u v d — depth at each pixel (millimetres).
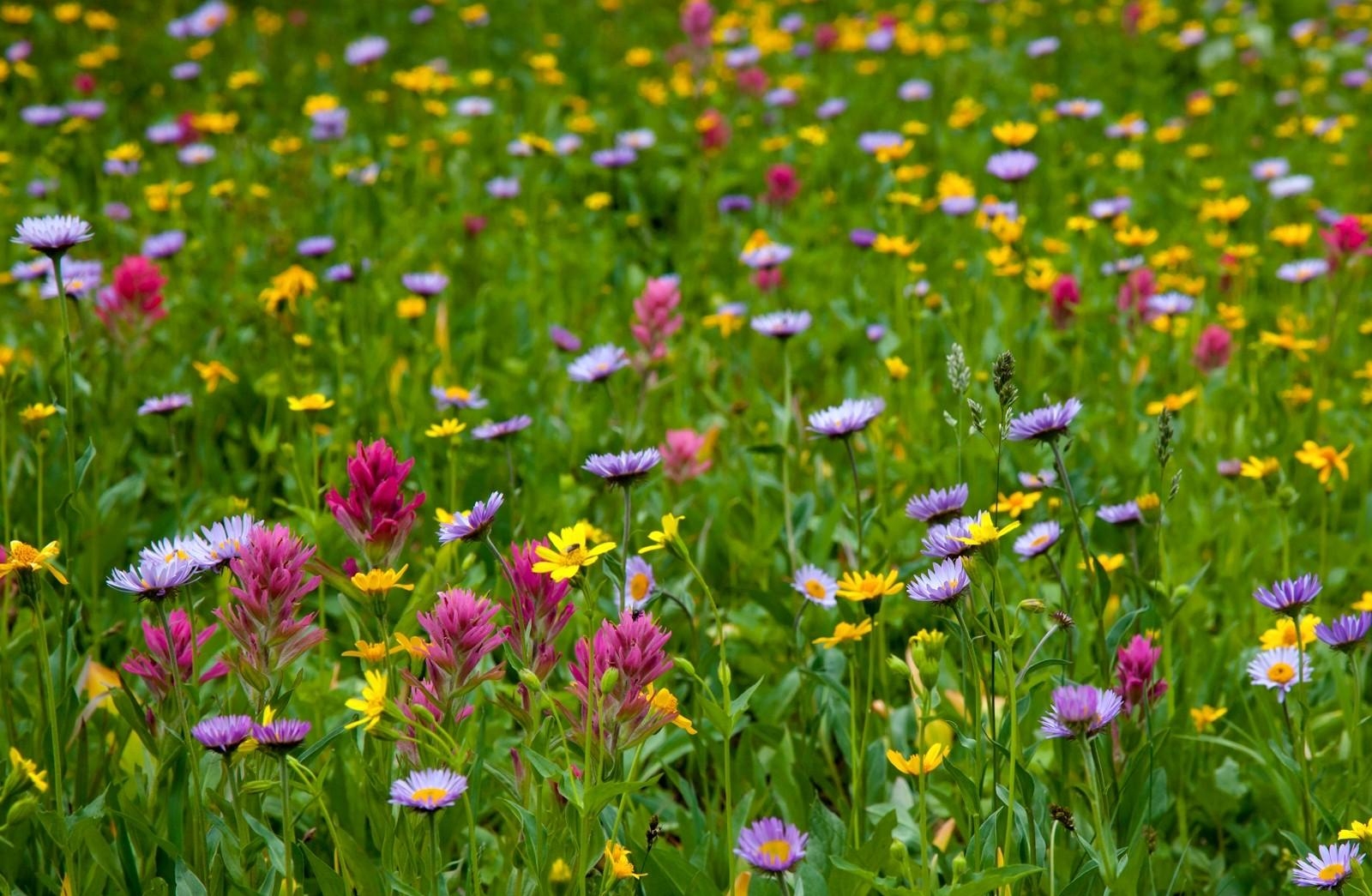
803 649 2744
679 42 9391
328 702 2566
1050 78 8641
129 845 2104
